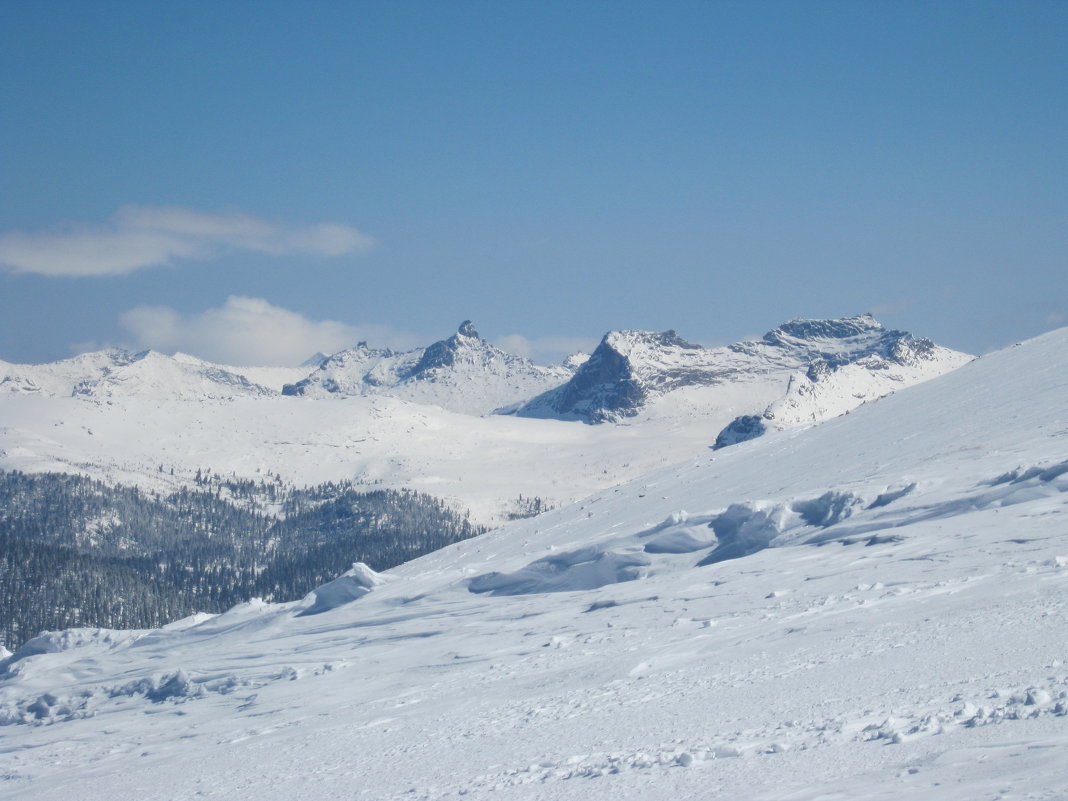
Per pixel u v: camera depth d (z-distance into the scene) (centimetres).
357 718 3569
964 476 5791
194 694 5122
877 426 9875
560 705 3012
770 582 4634
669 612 4484
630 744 2306
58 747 4362
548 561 7012
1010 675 2189
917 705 2102
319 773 2708
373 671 4728
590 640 4225
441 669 4394
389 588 7800
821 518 6041
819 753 1897
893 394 11981
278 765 2962
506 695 3412
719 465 11112
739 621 3872
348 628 6581
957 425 8269
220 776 2986
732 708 2456
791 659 2905
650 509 9656
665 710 2612
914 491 5741
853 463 8225
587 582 6450
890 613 3256
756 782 1791
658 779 1942
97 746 4231
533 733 2675
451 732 2931
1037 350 10675
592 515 10394
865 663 2616
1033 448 6247
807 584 4328
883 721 2031
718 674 2944
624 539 6931
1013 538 4112
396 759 2689
